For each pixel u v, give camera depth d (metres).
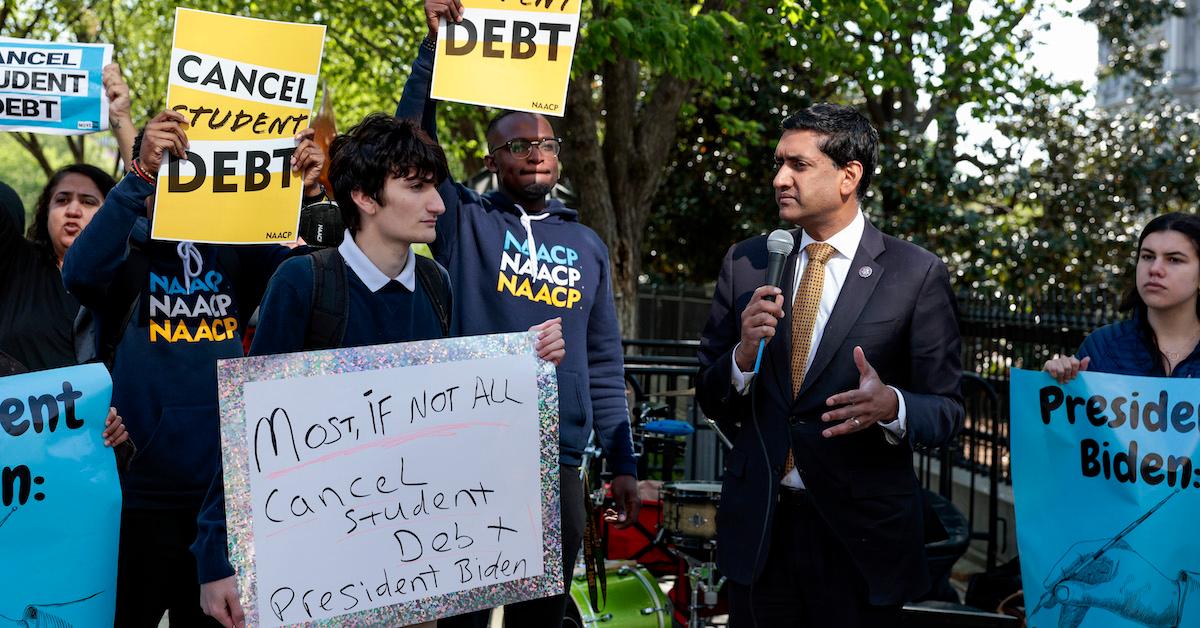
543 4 3.68
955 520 5.46
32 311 3.87
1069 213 14.73
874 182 14.30
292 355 2.71
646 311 14.39
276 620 2.67
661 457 7.47
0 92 3.86
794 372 3.50
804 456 3.42
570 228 4.07
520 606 3.89
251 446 2.66
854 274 3.48
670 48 8.66
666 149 11.27
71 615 2.82
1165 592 3.30
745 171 14.83
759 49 11.46
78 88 3.88
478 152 15.01
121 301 3.49
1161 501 3.30
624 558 5.54
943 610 4.41
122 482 3.49
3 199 3.84
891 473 3.46
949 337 3.48
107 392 2.87
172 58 3.27
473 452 2.86
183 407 3.52
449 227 3.87
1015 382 3.45
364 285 2.87
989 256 14.23
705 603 4.94
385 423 2.78
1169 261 3.51
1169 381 3.31
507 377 2.89
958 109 15.07
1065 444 3.39
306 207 4.12
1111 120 15.01
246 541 2.65
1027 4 14.91
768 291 3.34
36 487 2.78
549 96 3.68
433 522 2.82
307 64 3.37
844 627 3.44
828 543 3.45
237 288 3.82
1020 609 4.98
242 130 3.32
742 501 3.54
